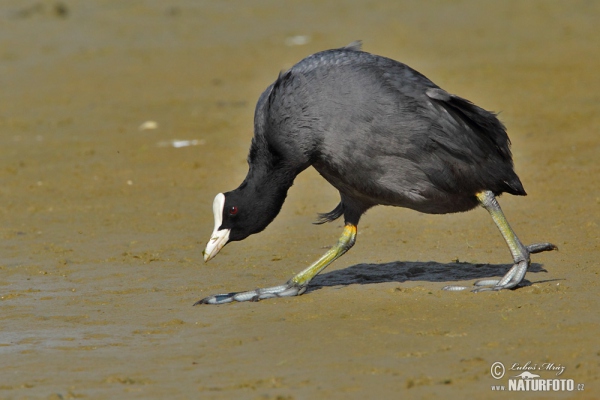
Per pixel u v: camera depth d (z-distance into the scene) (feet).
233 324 34.78
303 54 115.44
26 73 111.65
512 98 86.74
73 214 57.67
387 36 123.65
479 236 47.98
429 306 35.55
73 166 71.15
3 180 67.46
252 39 126.41
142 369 29.94
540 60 104.73
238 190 36.55
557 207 52.65
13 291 41.63
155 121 86.48
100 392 27.71
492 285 37.60
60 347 32.86
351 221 39.19
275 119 35.35
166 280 42.65
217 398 26.68
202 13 143.43
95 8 146.72
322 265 38.93
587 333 31.24
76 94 100.17
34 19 139.74
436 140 35.35
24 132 84.23
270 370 29.09
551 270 40.29
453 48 114.52
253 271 43.65
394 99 34.91
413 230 50.06
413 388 26.76
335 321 34.27
